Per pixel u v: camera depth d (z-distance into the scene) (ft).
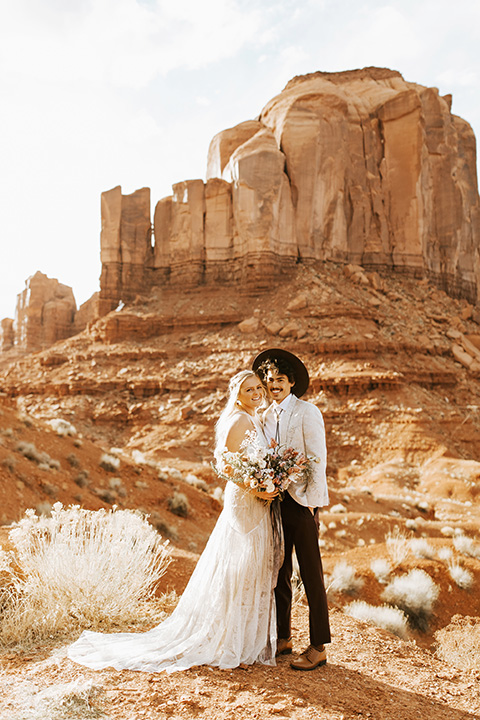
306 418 12.80
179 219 199.93
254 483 11.59
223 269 192.44
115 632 13.64
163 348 172.35
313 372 147.74
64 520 15.87
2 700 9.48
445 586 42.75
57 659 11.43
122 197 207.00
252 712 9.62
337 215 195.00
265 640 12.13
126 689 10.13
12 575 14.84
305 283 177.99
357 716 9.96
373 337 154.61
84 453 63.36
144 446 133.80
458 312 195.72
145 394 157.69
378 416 133.18
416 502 97.19
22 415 64.18
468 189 249.55
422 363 155.02
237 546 12.12
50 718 8.86
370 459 124.77
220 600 11.99
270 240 181.78
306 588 12.44
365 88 227.20
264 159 183.42
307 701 10.32
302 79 246.27
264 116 215.51
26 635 12.75
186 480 77.15
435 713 10.69
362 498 93.66
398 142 208.23
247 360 155.33
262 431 12.89
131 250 204.03
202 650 11.79
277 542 12.36
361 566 44.70
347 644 14.71
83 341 190.29
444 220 219.82
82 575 14.35
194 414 142.41
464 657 28.58
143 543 16.81
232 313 175.94
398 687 11.88
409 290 196.34
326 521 74.18
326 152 192.34
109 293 200.75
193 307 185.68
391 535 71.77
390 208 206.59
